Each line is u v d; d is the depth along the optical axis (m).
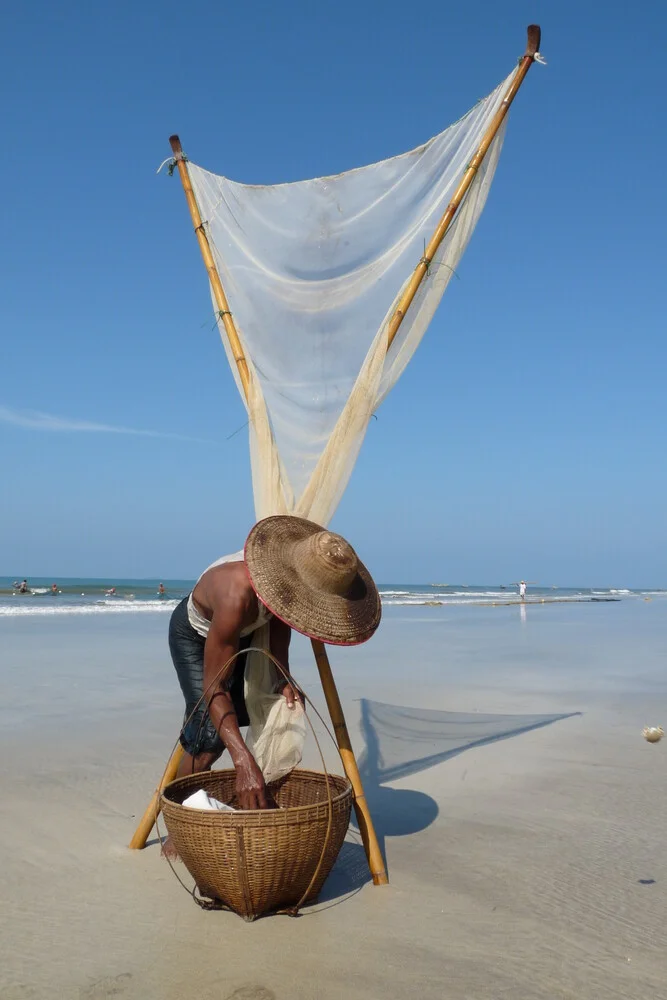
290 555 3.25
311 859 2.92
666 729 6.41
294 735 3.48
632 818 4.16
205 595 3.39
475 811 4.28
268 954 2.69
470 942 2.78
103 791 4.60
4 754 5.40
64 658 11.24
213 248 4.44
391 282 4.20
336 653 12.29
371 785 4.82
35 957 2.65
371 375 3.98
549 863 3.52
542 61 4.14
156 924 2.91
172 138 4.61
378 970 2.58
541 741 5.98
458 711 7.21
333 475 3.93
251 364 4.18
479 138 4.20
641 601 47.78
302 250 4.40
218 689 3.20
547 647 13.82
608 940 2.80
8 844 3.69
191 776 3.47
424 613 27.11
